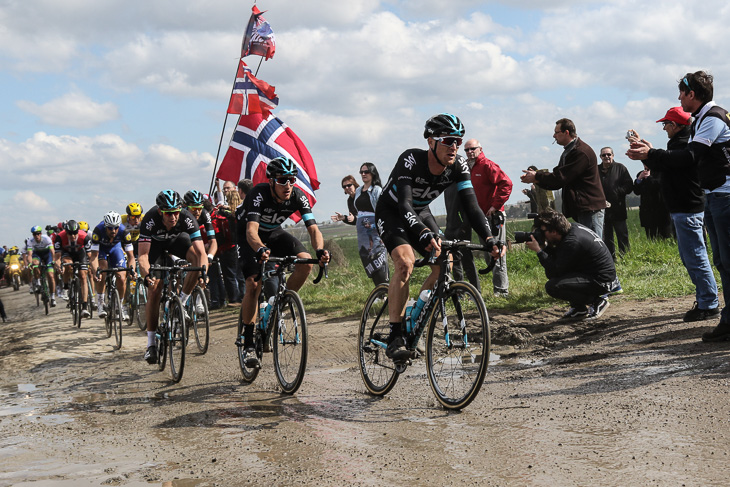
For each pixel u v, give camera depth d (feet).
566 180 22.47
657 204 31.60
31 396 17.51
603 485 8.12
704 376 12.74
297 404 14.24
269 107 35.19
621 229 31.60
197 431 12.39
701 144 15.25
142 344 26.61
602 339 17.94
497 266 26.23
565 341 18.56
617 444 9.59
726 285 15.28
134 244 31.22
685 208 17.54
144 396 16.44
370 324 15.23
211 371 19.36
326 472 9.41
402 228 13.64
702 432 9.74
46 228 37.04
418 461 9.58
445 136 12.50
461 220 25.66
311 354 20.94
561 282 20.56
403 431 11.33
